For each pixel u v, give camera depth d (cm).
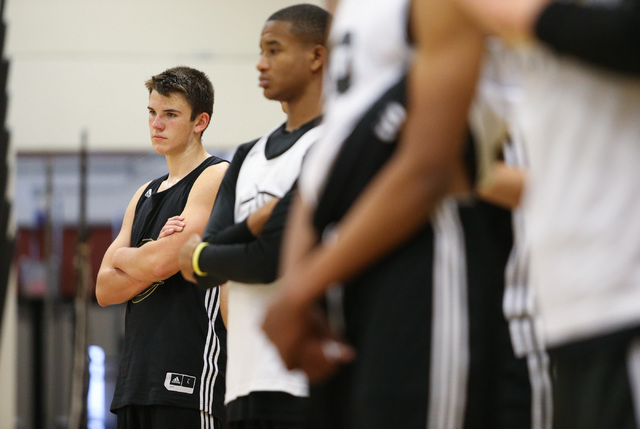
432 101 255
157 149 775
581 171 245
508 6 230
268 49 552
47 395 1506
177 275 725
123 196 1538
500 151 365
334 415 326
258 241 500
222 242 535
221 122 1443
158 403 701
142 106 1477
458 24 252
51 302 1542
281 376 504
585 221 243
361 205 271
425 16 260
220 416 709
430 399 298
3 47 1148
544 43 229
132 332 738
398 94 291
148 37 1479
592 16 218
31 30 1469
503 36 236
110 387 1509
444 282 306
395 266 307
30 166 1498
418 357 300
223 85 1458
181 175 776
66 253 1539
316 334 292
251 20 1479
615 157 241
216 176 750
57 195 1531
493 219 374
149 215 771
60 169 1517
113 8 1481
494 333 322
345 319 316
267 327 291
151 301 729
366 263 272
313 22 548
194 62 1472
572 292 245
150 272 712
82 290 1273
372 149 294
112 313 1535
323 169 305
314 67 548
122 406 722
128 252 731
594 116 244
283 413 500
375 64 302
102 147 1465
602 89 242
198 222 723
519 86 278
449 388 301
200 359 710
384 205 262
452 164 260
